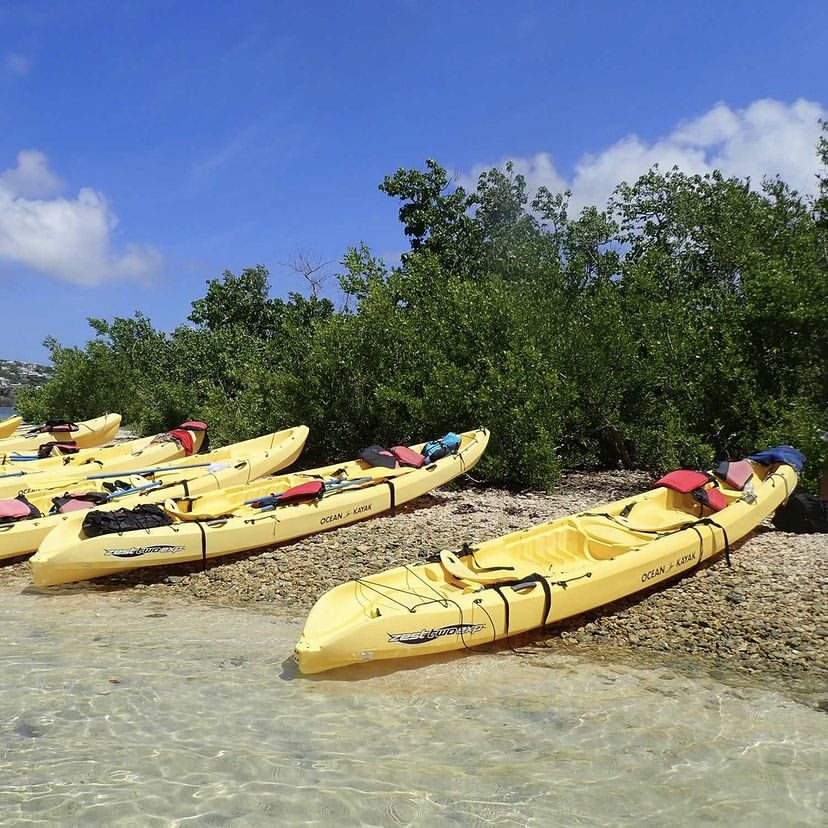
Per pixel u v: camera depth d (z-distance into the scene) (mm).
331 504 10938
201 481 12711
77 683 6203
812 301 12523
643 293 16125
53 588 9445
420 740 5324
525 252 19750
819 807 4488
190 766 4824
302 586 9289
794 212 15875
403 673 6609
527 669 6750
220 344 26141
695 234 18156
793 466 10648
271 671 6609
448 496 13375
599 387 15000
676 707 5922
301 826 4199
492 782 4734
